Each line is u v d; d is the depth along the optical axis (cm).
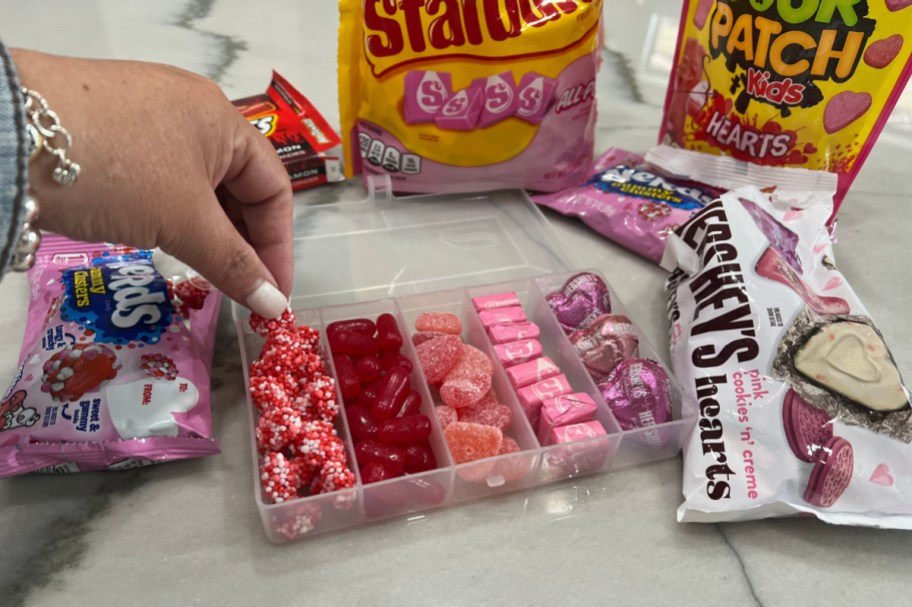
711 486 29
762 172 41
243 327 34
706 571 28
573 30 40
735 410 31
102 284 34
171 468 30
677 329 35
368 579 27
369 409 33
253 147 29
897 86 37
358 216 45
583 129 44
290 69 56
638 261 42
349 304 36
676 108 45
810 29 37
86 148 22
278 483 28
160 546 28
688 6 42
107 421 29
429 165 44
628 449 31
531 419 33
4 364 33
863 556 29
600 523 29
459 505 30
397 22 39
